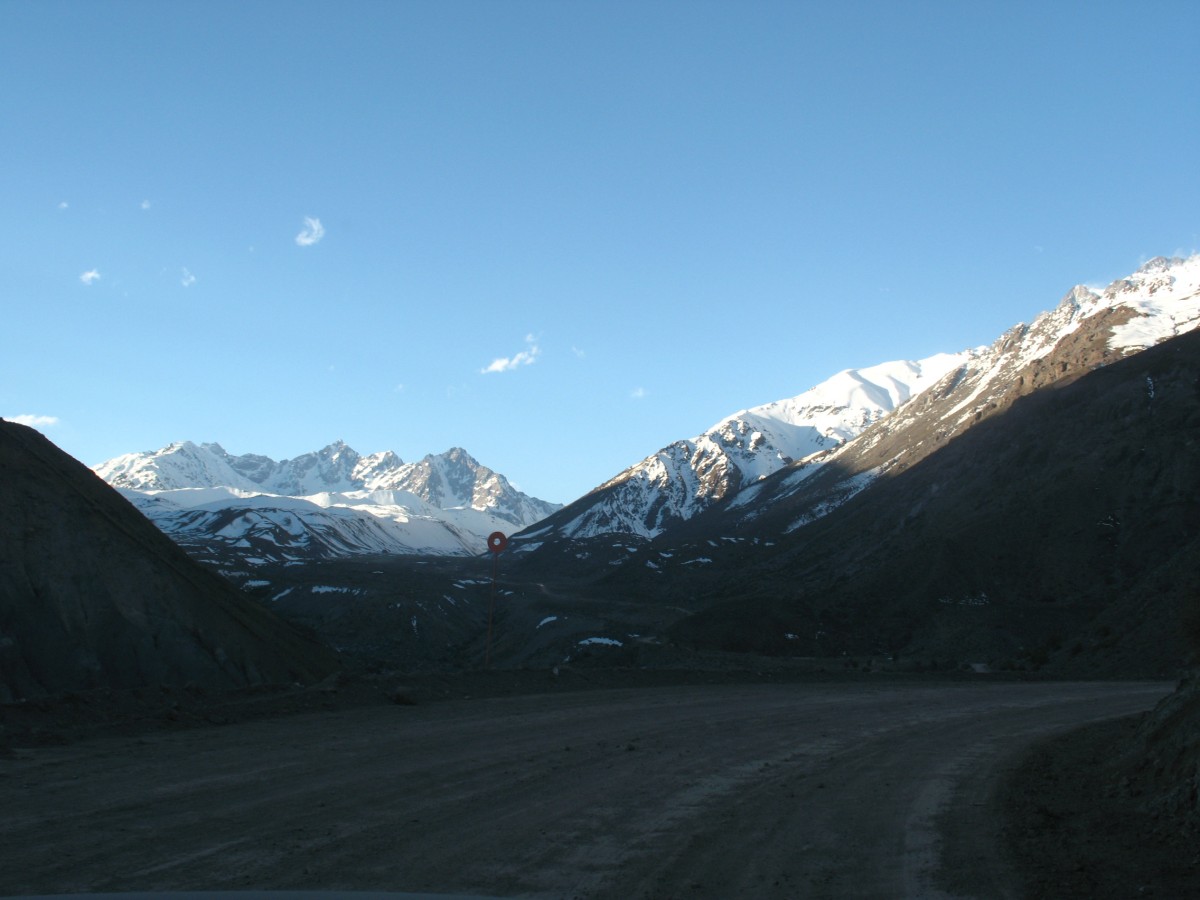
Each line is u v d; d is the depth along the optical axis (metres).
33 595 23.59
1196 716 11.53
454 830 8.56
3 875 6.66
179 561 32.34
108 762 10.77
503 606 123.06
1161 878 7.73
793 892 7.17
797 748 14.53
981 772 13.00
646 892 7.02
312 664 33.66
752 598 78.38
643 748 13.78
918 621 65.00
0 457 26.28
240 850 7.55
